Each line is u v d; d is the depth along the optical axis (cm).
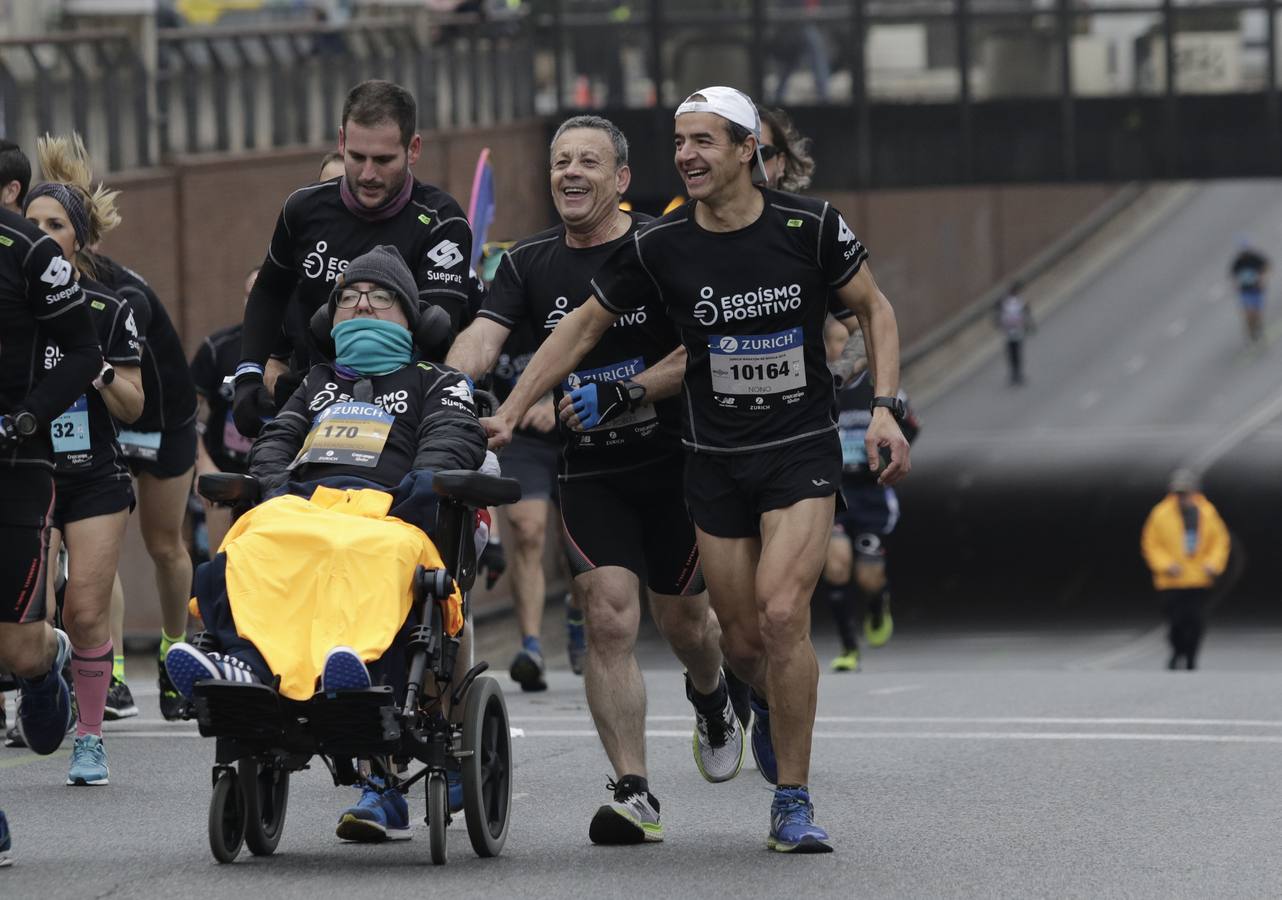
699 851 2569
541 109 12738
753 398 2509
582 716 4094
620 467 2717
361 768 2675
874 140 11438
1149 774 3209
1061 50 11256
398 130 2784
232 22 11712
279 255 2895
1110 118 11275
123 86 8362
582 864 2472
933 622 10750
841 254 2505
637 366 2745
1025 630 10388
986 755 3447
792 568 2484
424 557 2358
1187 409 18462
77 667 3134
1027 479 15800
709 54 11681
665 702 4375
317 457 2456
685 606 2809
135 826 2766
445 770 2420
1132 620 10688
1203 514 7838
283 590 2305
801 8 11450
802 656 2512
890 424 2523
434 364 2567
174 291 8656
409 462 2480
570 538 2716
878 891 2323
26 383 2631
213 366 4391
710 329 2516
